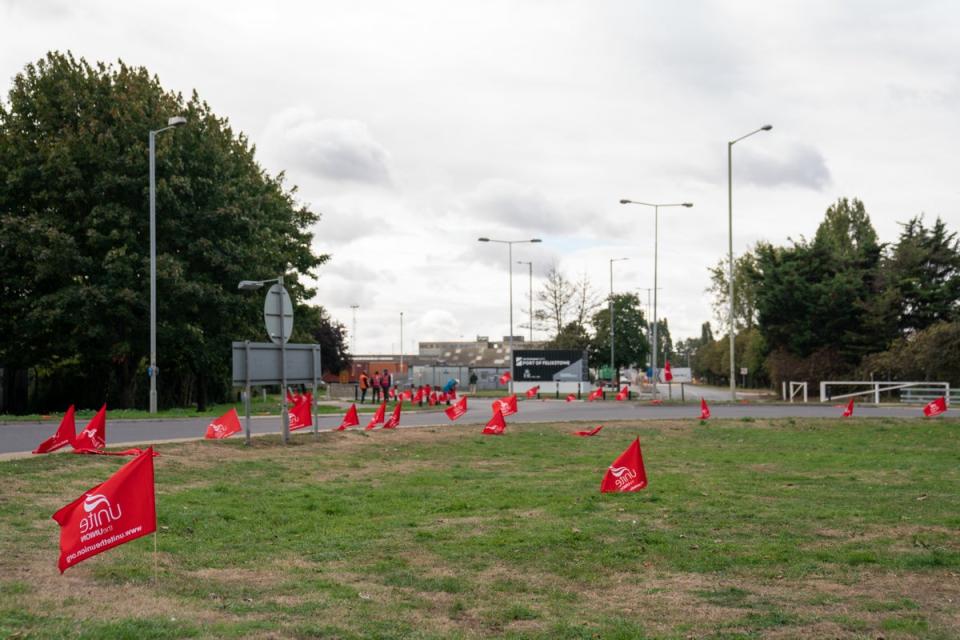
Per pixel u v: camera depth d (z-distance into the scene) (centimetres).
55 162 3784
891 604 743
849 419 3127
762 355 8431
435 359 13538
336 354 9362
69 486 1228
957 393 4597
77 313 3759
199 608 673
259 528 1047
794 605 741
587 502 1270
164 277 3756
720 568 876
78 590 706
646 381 10144
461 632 647
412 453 1984
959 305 5681
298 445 1980
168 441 1864
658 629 664
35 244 3753
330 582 787
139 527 711
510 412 2994
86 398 4659
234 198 4259
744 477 1598
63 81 3959
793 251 6175
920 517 1170
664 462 1866
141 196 3922
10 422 2716
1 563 781
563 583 812
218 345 4159
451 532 1041
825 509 1232
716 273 8919
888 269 5966
